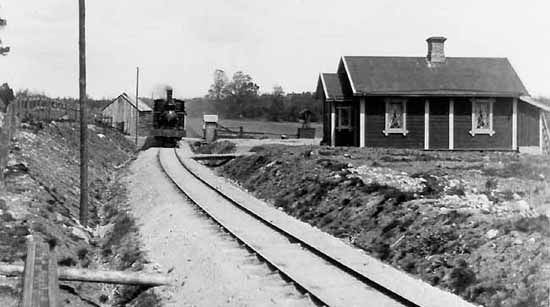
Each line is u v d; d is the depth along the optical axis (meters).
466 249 15.23
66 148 40.66
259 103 150.12
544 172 24.77
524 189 20.89
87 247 21.61
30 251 15.73
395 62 40.81
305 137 70.31
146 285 16.20
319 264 16.34
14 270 15.09
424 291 13.79
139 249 20.38
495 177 24.19
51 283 12.93
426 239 16.77
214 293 14.59
